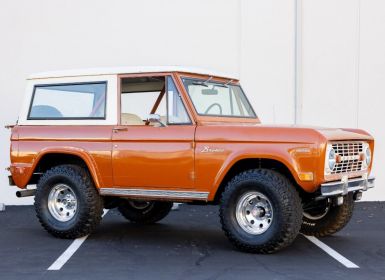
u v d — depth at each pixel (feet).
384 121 34.73
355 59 34.73
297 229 19.36
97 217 22.88
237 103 23.67
